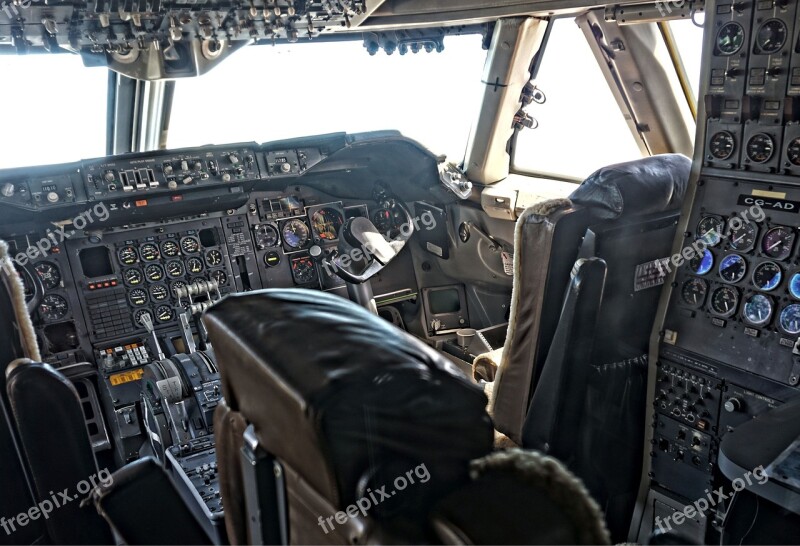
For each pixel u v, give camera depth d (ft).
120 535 4.11
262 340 3.10
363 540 2.72
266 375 2.93
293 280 17.40
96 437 14.75
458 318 18.72
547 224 7.92
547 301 8.32
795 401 7.84
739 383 8.82
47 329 14.96
